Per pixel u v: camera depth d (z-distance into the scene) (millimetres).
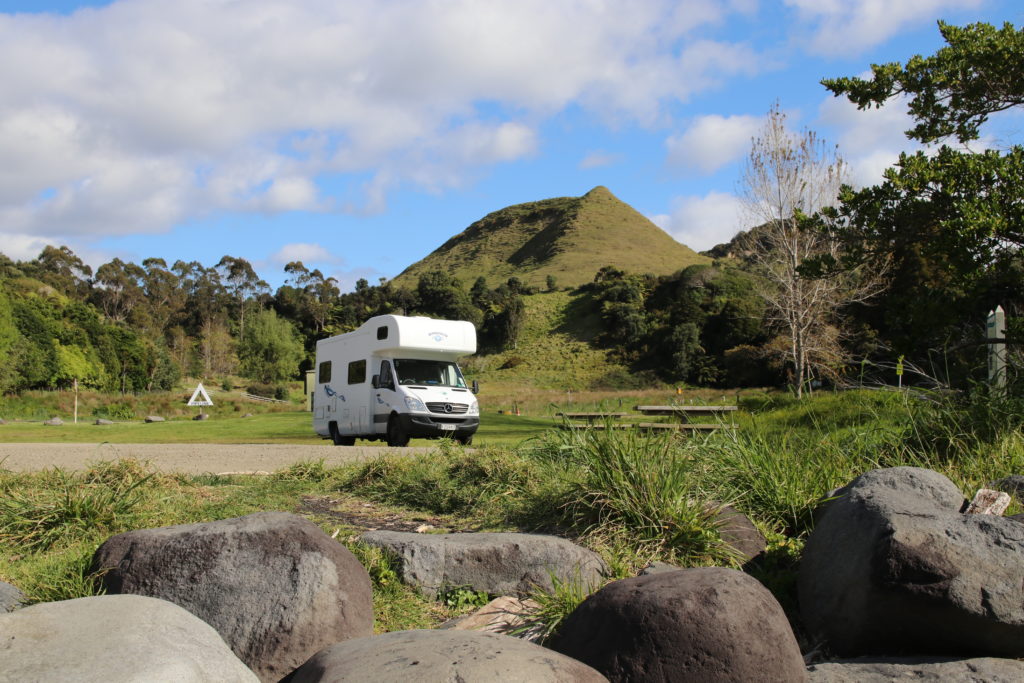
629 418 11750
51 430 24422
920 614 3736
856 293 29359
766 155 28906
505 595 4688
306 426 25969
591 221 155625
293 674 3182
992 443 6945
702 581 3375
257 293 130875
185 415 44250
